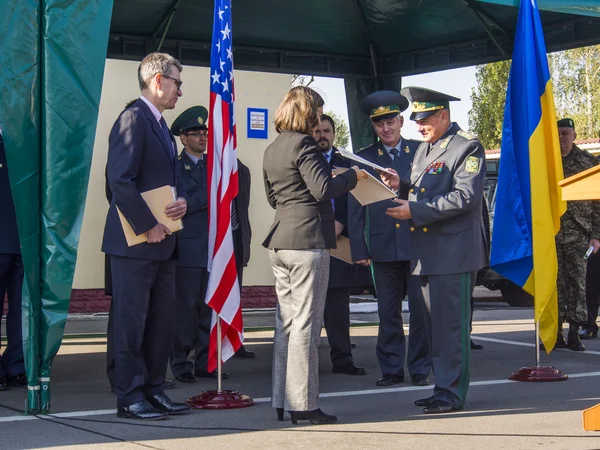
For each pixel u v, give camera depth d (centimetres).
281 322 474
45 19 468
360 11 829
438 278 498
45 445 418
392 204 600
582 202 772
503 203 618
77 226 476
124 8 742
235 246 659
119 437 436
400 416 492
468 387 543
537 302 615
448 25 827
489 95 3688
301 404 462
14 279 596
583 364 702
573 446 416
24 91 468
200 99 1139
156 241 470
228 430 454
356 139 928
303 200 454
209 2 753
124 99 1115
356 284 650
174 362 627
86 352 792
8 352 597
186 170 642
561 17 766
